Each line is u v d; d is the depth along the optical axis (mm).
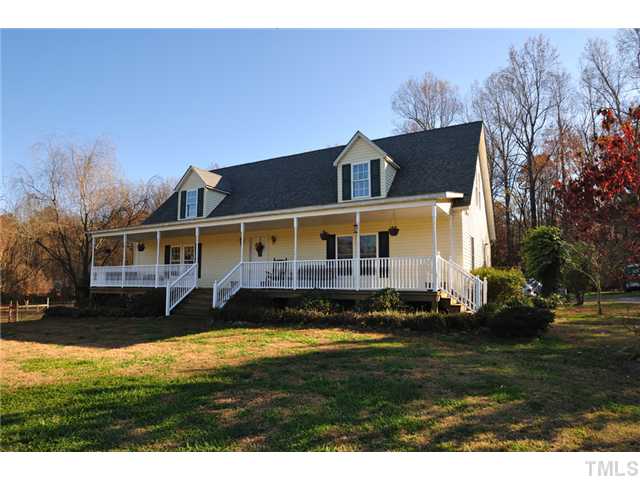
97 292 19984
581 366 6773
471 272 14992
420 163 15578
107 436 4164
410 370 6520
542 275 18688
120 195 29500
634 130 7602
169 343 9781
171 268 17297
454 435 4039
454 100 37906
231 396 5359
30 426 4461
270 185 19375
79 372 6965
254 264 15203
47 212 27438
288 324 11953
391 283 12500
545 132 32188
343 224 16250
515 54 33375
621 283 25219
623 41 28016
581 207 8117
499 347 8430
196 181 20047
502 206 34156
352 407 4840
